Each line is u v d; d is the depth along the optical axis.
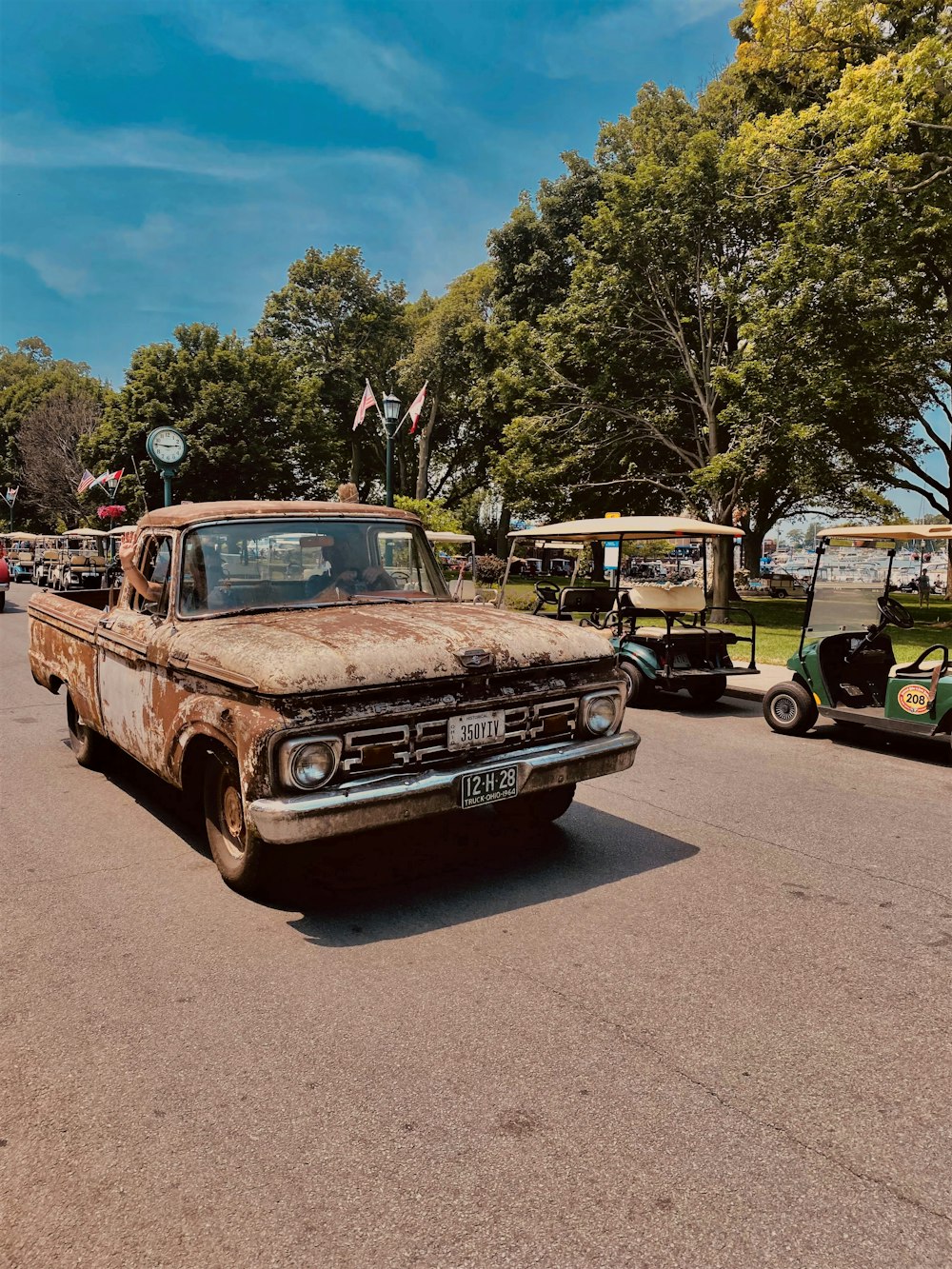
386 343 45.56
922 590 24.89
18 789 6.15
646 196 20.38
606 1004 3.20
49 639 6.80
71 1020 3.12
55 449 49.78
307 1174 2.32
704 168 19.52
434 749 3.83
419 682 3.79
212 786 4.31
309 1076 2.77
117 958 3.59
